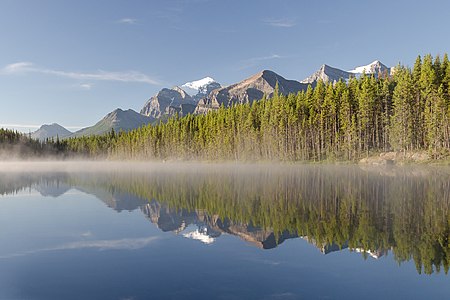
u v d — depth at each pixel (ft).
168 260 52.24
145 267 49.11
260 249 57.26
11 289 41.70
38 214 93.40
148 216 89.10
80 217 88.48
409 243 58.70
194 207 101.91
